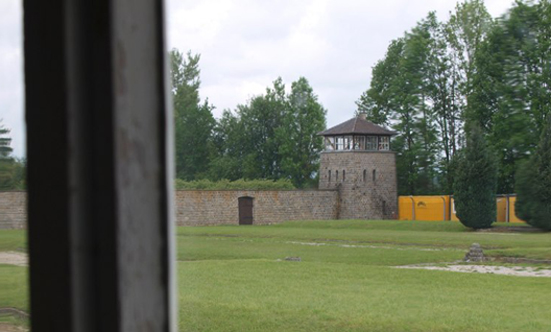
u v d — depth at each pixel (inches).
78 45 62.0
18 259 396.5
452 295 729.0
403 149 3673.7
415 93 3535.9
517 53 3021.7
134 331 62.1
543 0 3004.4
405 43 3678.6
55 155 61.7
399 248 1647.4
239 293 728.3
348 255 1435.8
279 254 1483.8
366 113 4028.1
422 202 3289.9
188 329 534.0
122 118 62.0
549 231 2266.2
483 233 2241.6
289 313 595.5
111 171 61.2
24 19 62.7
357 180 3486.7
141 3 63.5
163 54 64.6
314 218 3329.2
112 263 61.2
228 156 4264.3
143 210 63.1
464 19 3412.9
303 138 4313.5
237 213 3070.9
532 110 2950.3
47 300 62.0
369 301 674.8
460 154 2497.5
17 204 916.0
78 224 61.5
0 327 293.0
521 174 2325.3
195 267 1024.9
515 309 630.5
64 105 60.8
